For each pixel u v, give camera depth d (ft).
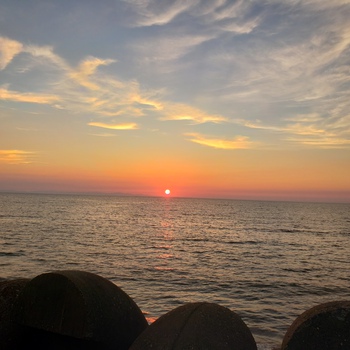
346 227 209.05
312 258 92.84
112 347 14.79
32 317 14.94
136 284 56.24
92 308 14.25
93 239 114.52
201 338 13.33
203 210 385.50
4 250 83.66
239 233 151.53
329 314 13.16
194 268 72.08
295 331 13.46
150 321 30.66
